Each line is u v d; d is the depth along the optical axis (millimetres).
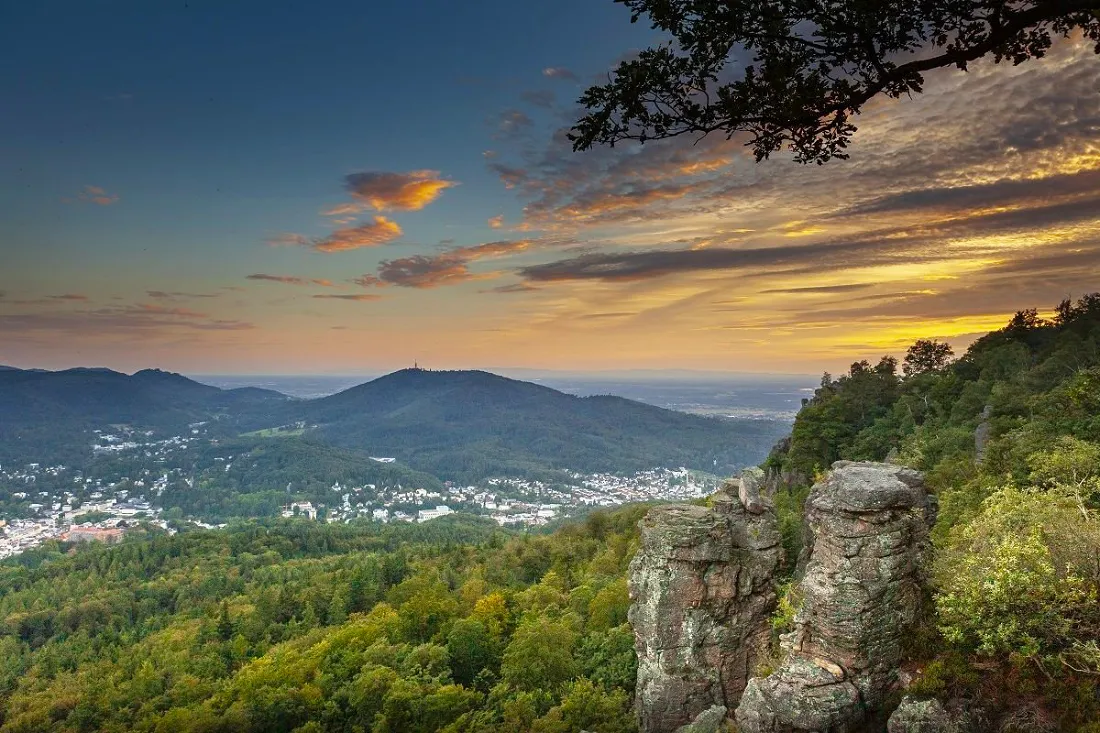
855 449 76875
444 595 82125
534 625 51625
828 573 22031
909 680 20516
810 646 22219
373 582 105250
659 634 28750
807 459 76562
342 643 66062
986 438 52688
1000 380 70750
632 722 35750
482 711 46562
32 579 161375
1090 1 7602
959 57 8484
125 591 136500
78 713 71438
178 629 101375
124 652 96000
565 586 84500
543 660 47688
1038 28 8867
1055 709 16781
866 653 20953
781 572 34656
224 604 108500
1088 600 16578
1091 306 88812
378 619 73812
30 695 81625
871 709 20594
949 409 77375
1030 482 32188
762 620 29547
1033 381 63562
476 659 58281
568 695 41469
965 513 29828
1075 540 18156
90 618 124125
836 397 90625
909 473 25328
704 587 28891
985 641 17891
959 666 19031
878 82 8836
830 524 22328
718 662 28516
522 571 105812
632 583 30578
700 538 28812
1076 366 62531
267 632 90625
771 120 9312
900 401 84062
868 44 8578
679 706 27953
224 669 78938
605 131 9883
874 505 21562
